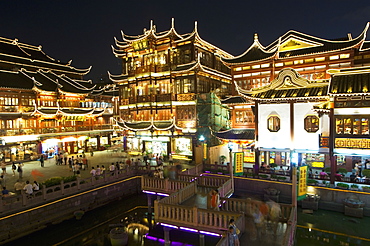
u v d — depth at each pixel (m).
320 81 30.45
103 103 66.12
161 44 49.25
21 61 58.94
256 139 33.38
